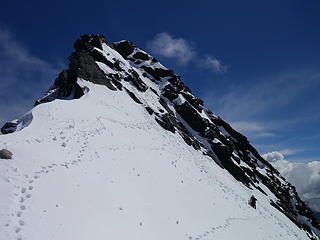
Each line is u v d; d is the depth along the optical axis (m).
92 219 17.62
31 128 26.92
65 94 48.03
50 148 23.28
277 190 84.88
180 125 63.22
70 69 52.06
